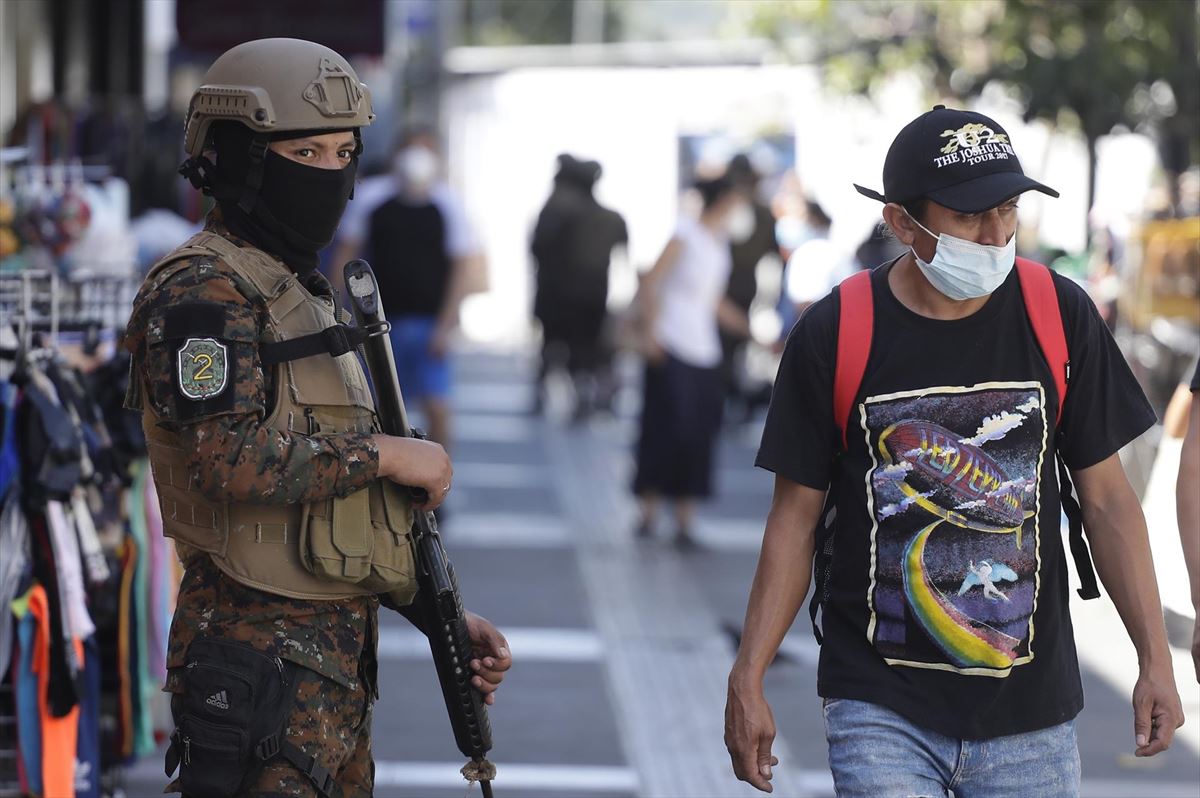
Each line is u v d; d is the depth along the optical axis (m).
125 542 15.10
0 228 17.44
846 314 9.80
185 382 8.81
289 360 9.17
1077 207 43.34
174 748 9.23
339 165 9.38
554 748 17.94
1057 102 34.25
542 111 70.06
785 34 46.72
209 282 9.00
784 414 9.98
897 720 9.62
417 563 9.73
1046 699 9.70
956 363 9.67
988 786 9.74
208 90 9.23
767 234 42.72
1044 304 9.74
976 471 9.62
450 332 29.67
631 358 66.19
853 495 9.81
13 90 37.25
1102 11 34.97
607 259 47.34
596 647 22.27
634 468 29.83
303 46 9.32
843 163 60.31
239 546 9.10
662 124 67.31
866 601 9.73
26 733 13.41
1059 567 9.86
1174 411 14.56
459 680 9.89
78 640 13.55
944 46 38.03
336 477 9.01
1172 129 34.78
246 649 9.05
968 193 9.23
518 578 26.42
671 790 16.69
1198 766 17.53
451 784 16.69
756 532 31.22
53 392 13.48
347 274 9.48
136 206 25.80
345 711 9.32
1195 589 10.91
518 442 43.03
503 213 73.50
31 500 13.17
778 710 19.50
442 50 67.31
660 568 27.56
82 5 44.16
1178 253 28.27
